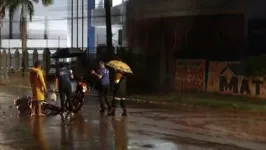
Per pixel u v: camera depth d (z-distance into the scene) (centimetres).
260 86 2155
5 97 2473
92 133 1295
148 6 3375
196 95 2384
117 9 4306
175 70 2720
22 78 4081
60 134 1272
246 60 2286
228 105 2011
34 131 1323
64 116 1678
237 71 2284
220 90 2380
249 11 2816
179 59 2683
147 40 3334
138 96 2453
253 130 1405
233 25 2877
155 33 3259
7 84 3631
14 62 4675
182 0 3103
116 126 1442
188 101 2178
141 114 1769
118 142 1157
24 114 1730
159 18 3256
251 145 1170
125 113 1716
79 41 5916
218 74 2397
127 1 3722
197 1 3019
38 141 1159
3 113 1756
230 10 2886
